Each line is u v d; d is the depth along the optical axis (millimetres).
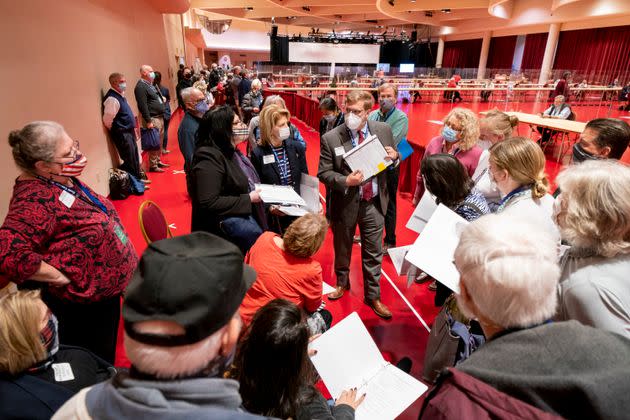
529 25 19281
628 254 969
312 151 7285
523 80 16688
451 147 2910
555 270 753
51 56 3252
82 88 3943
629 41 15695
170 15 12516
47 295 1622
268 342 1105
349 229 2484
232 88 10445
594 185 978
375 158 2207
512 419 602
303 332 1151
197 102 3861
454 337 1405
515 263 725
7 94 2500
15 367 1133
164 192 4848
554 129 7043
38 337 1167
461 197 1749
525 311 724
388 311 2561
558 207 1146
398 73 23938
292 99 11844
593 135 1858
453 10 19859
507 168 1527
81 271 1562
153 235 2129
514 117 2732
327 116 4891
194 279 548
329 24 28844
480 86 17062
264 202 2285
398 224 4070
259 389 1148
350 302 2734
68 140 1502
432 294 2855
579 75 16344
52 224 1460
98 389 592
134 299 551
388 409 1479
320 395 1326
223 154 2047
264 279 1724
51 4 3342
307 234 1701
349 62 24547
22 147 1405
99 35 4711
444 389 698
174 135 8539
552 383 611
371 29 29562
